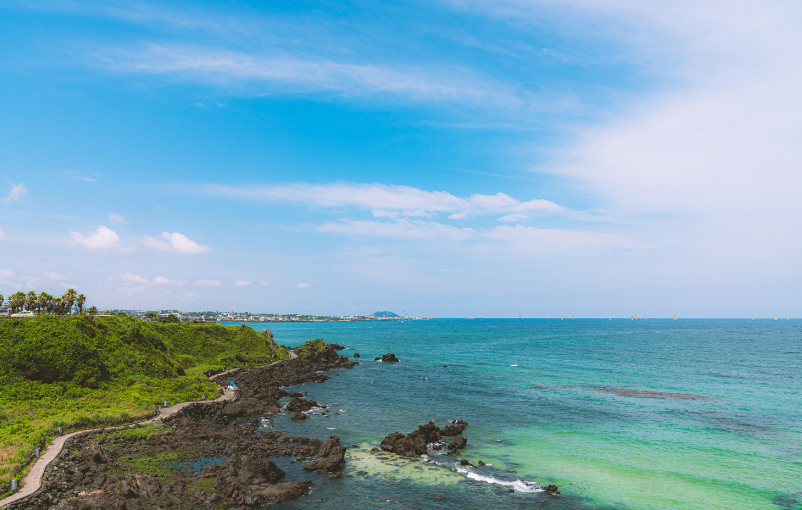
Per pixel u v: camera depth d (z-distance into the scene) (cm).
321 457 4512
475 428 6038
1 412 4819
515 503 3753
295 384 9519
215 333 12562
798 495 3941
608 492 3997
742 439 5553
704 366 12494
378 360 14375
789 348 18400
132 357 7531
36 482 3391
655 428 6028
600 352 16838
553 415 6744
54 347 6406
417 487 4028
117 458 4247
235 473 3853
